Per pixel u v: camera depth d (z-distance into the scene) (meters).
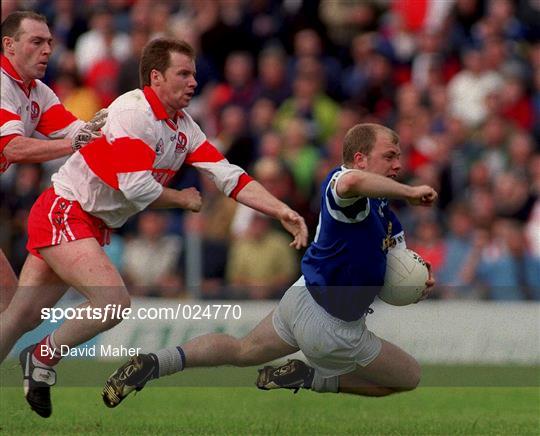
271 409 24.36
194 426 21.47
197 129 22.70
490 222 41.59
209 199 40.94
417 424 22.25
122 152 21.03
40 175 42.81
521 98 49.69
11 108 22.58
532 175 45.12
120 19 51.69
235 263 37.69
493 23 52.62
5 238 40.16
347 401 25.89
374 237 21.45
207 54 50.91
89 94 47.91
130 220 39.69
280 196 41.28
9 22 22.80
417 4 53.66
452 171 45.84
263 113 46.75
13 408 22.86
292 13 52.00
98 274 21.39
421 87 49.94
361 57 50.97
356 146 21.08
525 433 21.22
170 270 37.56
